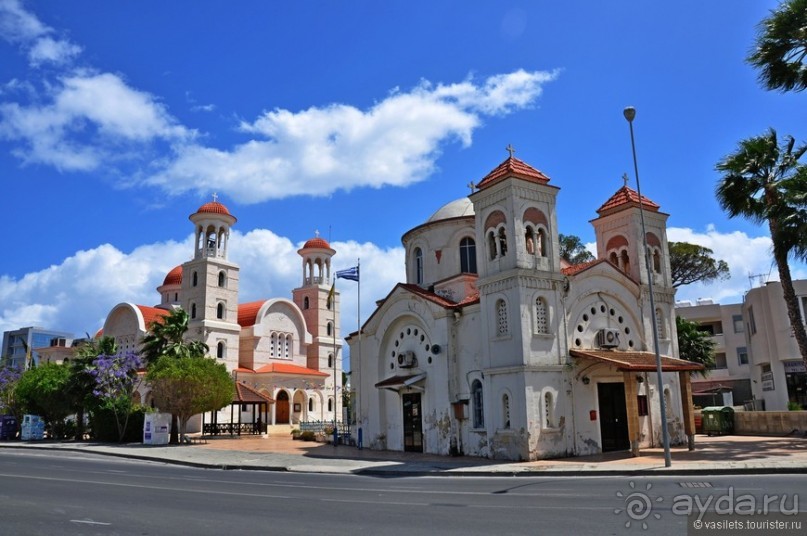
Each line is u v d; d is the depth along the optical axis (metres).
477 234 29.22
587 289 29.33
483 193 28.84
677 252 57.69
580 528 10.92
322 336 73.12
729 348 66.00
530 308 26.73
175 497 16.17
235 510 13.78
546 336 26.86
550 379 26.59
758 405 53.78
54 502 15.03
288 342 69.06
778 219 28.09
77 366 48.09
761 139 30.09
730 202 30.53
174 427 43.56
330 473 24.27
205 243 62.25
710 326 68.00
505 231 27.77
